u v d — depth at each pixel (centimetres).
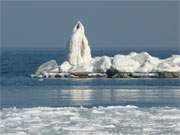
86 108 13725
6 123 12000
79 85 19538
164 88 18725
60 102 15300
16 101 15475
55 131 11319
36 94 17112
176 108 13875
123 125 11819
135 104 14850
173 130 11381
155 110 13475
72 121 12219
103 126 11706
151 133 11125
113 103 15100
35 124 11919
